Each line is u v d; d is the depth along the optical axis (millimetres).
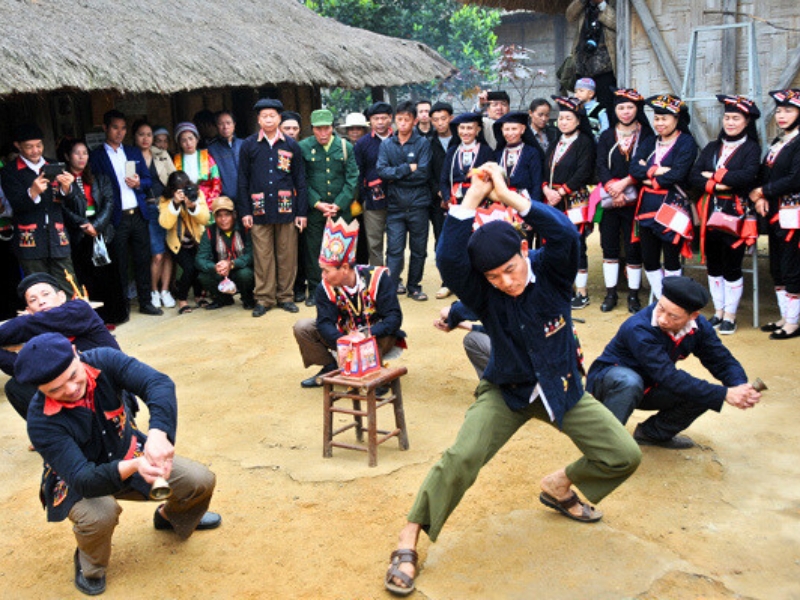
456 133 8289
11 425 5879
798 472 4594
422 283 9711
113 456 3623
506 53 16484
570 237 3355
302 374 6652
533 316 3500
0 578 3922
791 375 6055
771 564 3709
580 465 3838
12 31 7203
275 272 8805
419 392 6105
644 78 8672
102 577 3775
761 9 7832
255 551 4020
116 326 8344
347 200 8742
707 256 7242
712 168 7004
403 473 4762
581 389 3697
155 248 8797
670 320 4387
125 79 7629
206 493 3947
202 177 8898
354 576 3754
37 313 4547
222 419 5742
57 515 3648
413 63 12547
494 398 3727
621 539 3943
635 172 7398
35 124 7742
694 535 3973
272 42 10188
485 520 4176
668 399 4711
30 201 7242
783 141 6750
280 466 4945
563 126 7859
